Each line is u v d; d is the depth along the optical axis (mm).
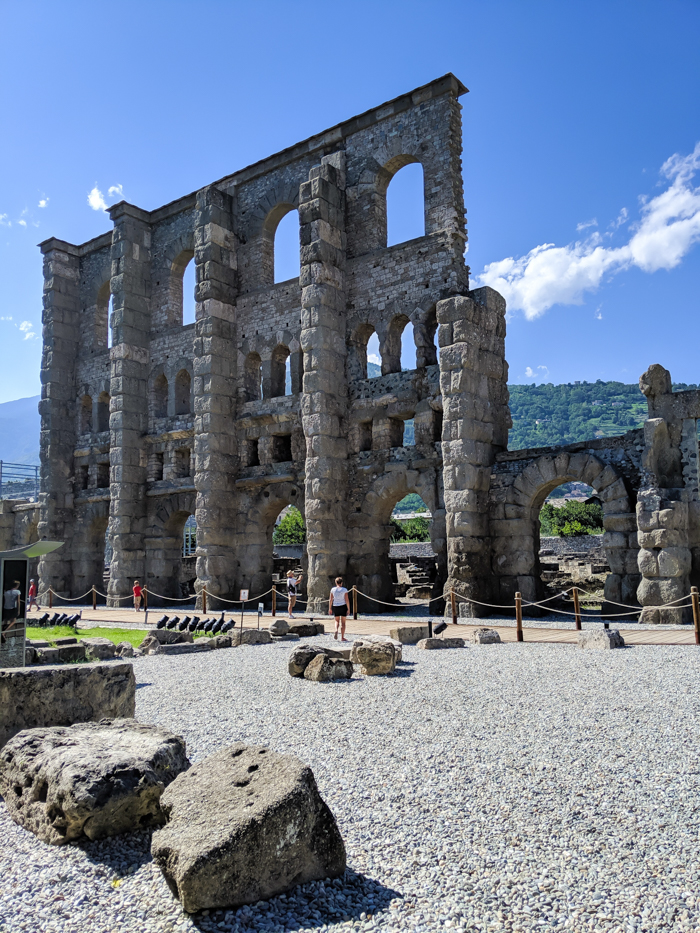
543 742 7750
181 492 33906
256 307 31672
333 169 28469
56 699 7707
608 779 6531
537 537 24312
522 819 5656
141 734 6449
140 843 5410
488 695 10312
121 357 35188
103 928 4234
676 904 4336
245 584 30359
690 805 5871
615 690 10367
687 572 20172
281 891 4613
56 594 36312
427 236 26531
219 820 4723
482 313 24703
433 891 4582
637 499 20516
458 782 6523
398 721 8883
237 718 9281
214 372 30812
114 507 34500
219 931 4203
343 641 17953
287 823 4703
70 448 39938
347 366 28188
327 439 26594
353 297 28297
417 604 27547
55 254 40531
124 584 33844
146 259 36844
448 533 23438
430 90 26906
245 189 32969
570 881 4652
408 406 26344
